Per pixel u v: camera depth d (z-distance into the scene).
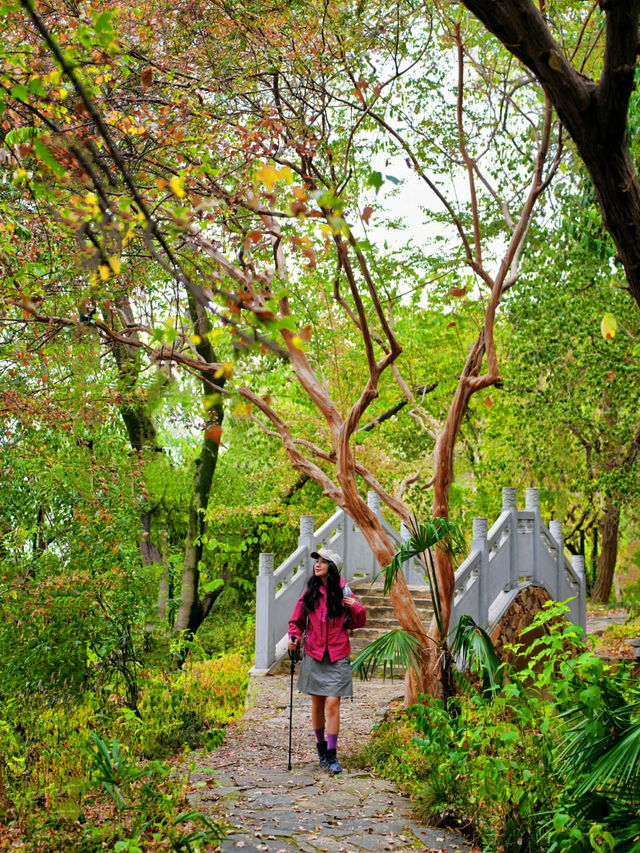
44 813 5.02
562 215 12.20
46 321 6.56
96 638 8.94
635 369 17.67
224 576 21.42
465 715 5.77
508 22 3.76
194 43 7.18
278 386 19.22
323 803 5.85
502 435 23.62
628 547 36.44
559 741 5.03
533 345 18.53
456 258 11.16
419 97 8.51
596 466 22.44
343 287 13.38
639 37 3.60
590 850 4.12
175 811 5.00
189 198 5.36
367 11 7.32
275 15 6.92
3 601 8.52
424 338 18.17
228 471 20.80
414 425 22.14
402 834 5.26
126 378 9.20
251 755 7.23
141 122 6.41
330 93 7.50
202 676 11.01
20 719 7.59
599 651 16.06
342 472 8.31
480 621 12.12
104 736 6.50
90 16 5.90
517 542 13.67
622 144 3.93
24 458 9.08
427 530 7.50
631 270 4.22
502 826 4.90
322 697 6.95
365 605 13.64
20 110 5.33
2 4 3.89
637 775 4.20
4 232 6.10
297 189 3.57
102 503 9.77
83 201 3.98
